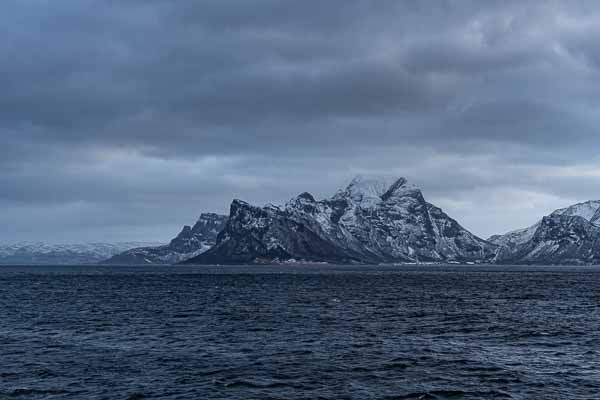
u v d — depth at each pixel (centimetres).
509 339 6750
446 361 5394
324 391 4331
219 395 4216
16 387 4409
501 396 4216
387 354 5741
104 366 5131
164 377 4731
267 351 5884
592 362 5356
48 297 13550
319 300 12619
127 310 10150
